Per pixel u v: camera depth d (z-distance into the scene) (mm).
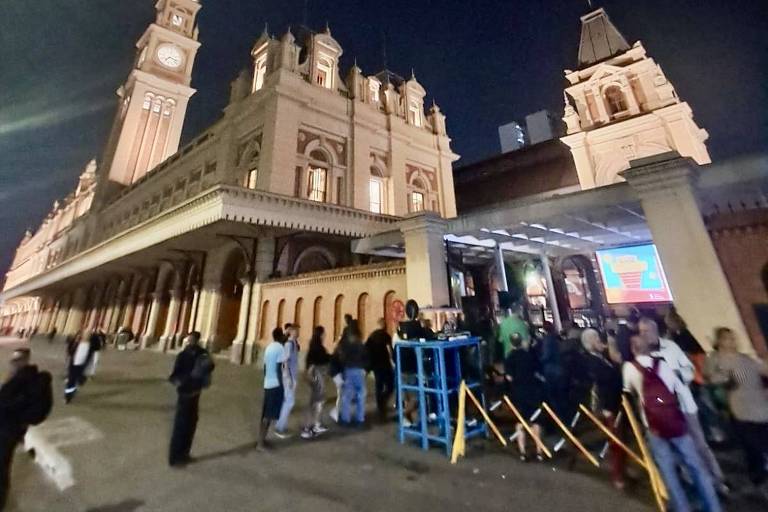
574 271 19125
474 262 17578
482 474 5000
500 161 31016
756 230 7914
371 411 8586
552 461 5371
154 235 18125
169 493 4613
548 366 6445
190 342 6062
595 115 24891
